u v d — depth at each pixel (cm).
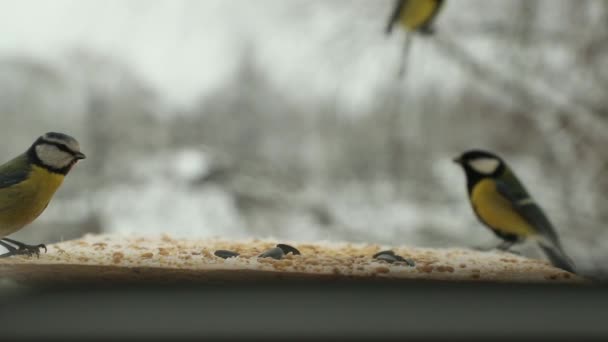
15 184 97
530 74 154
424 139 167
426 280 87
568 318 82
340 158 175
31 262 89
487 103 162
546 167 158
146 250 94
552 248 109
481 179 112
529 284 88
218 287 88
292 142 181
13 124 165
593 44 151
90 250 94
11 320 82
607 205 150
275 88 178
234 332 81
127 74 178
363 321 82
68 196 164
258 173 176
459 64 153
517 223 110
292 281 88
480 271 90
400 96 161
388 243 159
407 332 81
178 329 81
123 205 162
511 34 154
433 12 125
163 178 170
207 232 157
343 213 167
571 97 153
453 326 81
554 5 154
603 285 88
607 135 147
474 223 159
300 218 169
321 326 81
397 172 171
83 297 85
